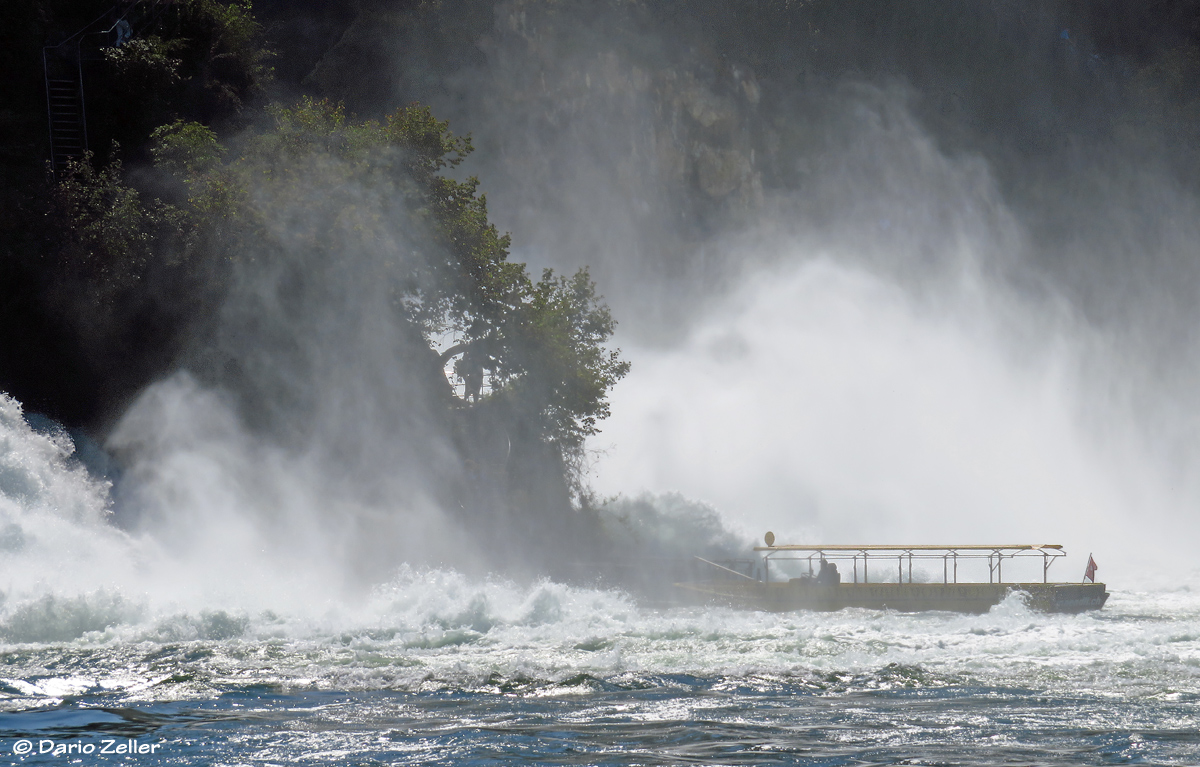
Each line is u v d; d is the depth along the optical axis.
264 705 74.69
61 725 68.44
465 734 66.44
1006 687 81.12
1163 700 76.69
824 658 92.25
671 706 74.75
